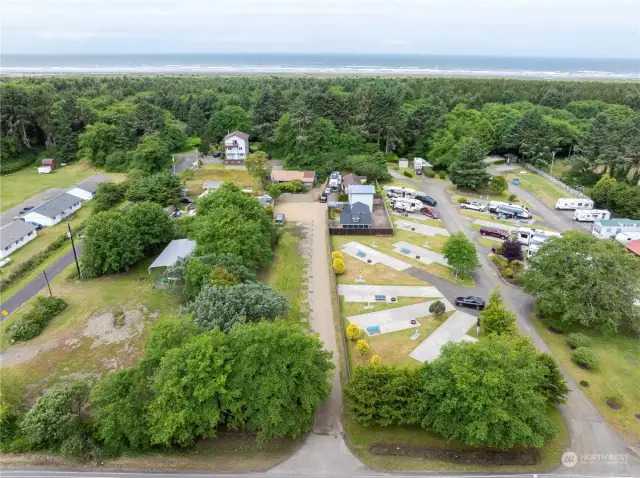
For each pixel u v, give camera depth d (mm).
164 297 50906
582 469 30531
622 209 77812
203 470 30203
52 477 29734
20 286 53531
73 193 84750
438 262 60094
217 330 33094
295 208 80438
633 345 43812
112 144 108875
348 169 97188
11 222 70938
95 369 39406
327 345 42406
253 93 146375
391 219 74875
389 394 32000
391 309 48781
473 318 47156
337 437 32719
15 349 42094
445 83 167875
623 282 43188
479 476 29812
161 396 29188
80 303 49812
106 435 30078
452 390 30141
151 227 58688
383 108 106188
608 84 177250
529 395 29641
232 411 29562
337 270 55875
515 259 58219
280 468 30297
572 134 110812
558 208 81188
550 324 45906
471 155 87500
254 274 50344
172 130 115688
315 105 107375
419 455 31312
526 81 184500
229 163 103750
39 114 113625
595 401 36562
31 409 32281
